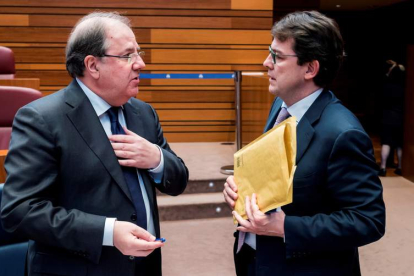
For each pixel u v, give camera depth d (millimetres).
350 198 1345
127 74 1435
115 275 1411
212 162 5051
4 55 4824
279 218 1356
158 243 1310
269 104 3998
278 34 1436
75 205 1403
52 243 1319
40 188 1342
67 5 5805
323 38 1408
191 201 4250
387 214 4500
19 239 1799
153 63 6016
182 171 1613
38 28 5832
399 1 10453
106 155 1426
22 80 4254
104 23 1430
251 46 6074
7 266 1769
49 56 5887
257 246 1476
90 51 1416
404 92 5867
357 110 12477
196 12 5965
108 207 1410
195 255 3516
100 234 1316
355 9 11805
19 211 1311
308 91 1474
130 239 1304
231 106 6219
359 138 1345
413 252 3643
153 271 1572
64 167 1393
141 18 5914
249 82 4875
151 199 1514
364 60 12234
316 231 1335
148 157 1482
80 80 1490
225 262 3408
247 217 1374
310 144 1409
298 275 1422
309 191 1393
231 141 6273
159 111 6164
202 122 6227
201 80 6152
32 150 1358
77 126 1419
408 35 10445
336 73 1468
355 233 1318
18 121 1410
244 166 1462
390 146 6066
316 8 7613
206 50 6039
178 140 6234
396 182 5715
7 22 5805
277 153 1302
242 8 6000
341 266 1428
